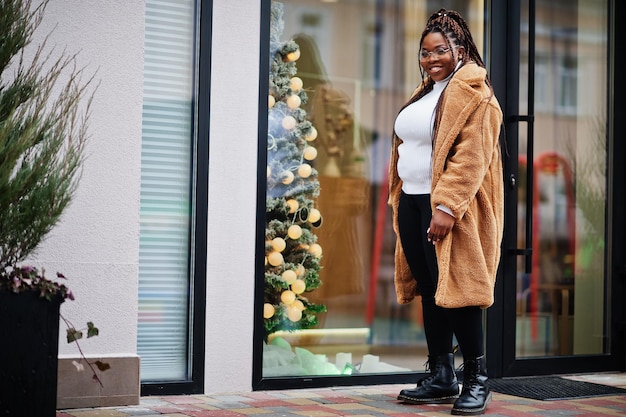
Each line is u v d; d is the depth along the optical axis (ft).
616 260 19.86
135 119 14.62
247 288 15.93
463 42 14.61
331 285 17.12
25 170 11.65
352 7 17.49
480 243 14.10
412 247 14.76
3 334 11.10
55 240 14.10
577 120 19.69
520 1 18.74
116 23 14.57
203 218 15.64
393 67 17.88
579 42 19.72
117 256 14.44
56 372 11.34
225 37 15.85
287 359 16.61
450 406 14.70
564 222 19.45
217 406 14.33
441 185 13.76
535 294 19.03
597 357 19.53
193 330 15.55
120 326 14.42
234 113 15.90
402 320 17.76
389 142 17.79
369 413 13.92
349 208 17.37
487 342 18.37
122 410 13.84
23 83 12.59
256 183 16.07
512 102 18.63
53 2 14.20
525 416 13.93
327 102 17.20
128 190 14.56
